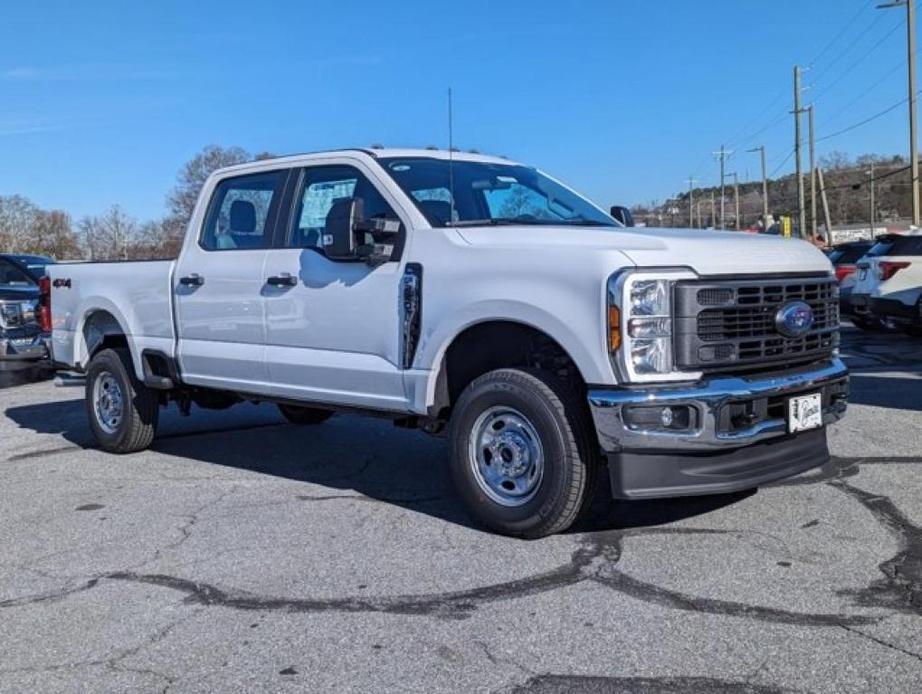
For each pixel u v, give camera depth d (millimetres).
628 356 4395
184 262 6793
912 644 3547
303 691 3346
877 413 8266
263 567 4656
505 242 4977
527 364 5172
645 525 5125
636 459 4488
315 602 4172
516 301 4738
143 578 4566
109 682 3467
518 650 3611
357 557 4758
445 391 5270
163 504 5957
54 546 5141
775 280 4793
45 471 7066
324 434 8227
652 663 3463
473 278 4961
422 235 5301
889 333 16938
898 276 14609
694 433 4434
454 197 5691
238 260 6344
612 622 3840
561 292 4594
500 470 4992
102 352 7688
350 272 5598
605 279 4434
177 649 3732
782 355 4840
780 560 4496
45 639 3879
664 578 4305
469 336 5195
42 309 8367
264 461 7184
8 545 5195
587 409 4785
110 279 7504
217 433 8398
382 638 3766
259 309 6164
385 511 5613
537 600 4102
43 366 12758
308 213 6055
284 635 3830
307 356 5859
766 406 4660
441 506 5699
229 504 5898
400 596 4207
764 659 3457
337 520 5449
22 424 9352
